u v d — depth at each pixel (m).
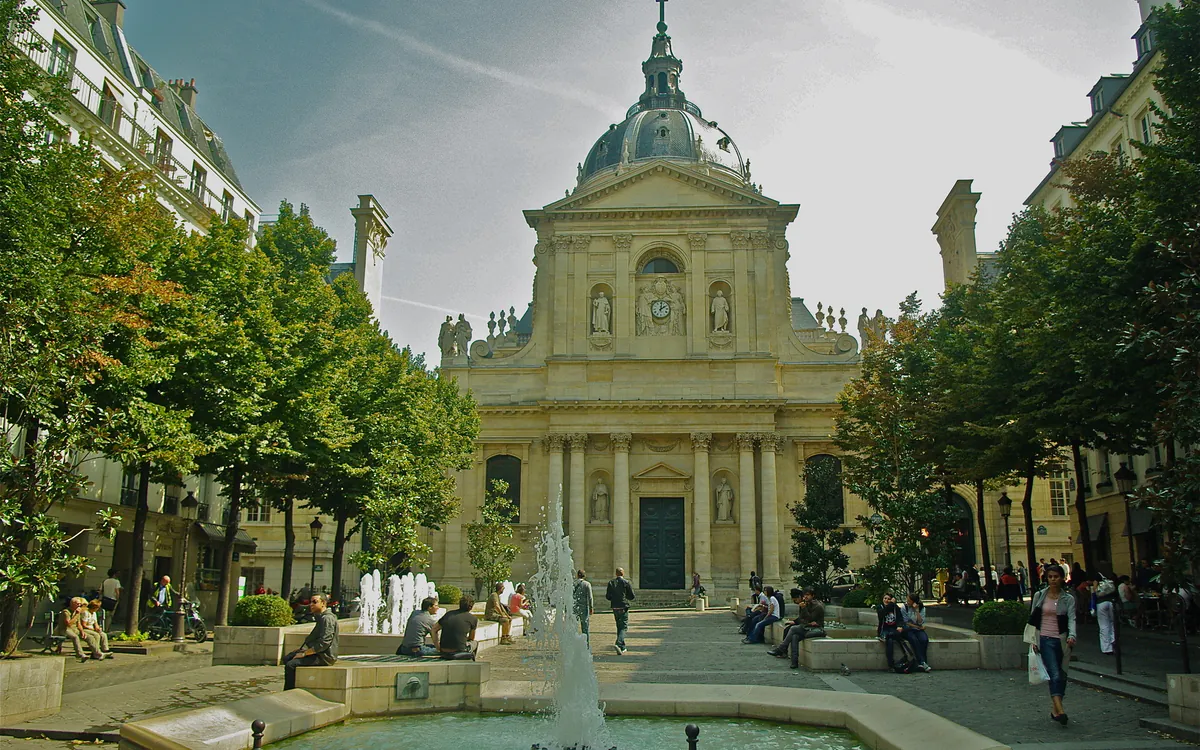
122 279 19.94
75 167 19.78
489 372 53.59
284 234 33.19
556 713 12.07
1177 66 20.08
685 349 52.78
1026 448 29.03
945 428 31.88
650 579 50.66
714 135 71.50
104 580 31.81
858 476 32.78
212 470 26.97
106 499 32.72
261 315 25.86
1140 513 35.41
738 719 12.34
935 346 35.59
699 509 50.34
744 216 53.88
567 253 54.16
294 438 27.67
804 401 51.59
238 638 20.08
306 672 12.83
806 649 19.94
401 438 35.66
